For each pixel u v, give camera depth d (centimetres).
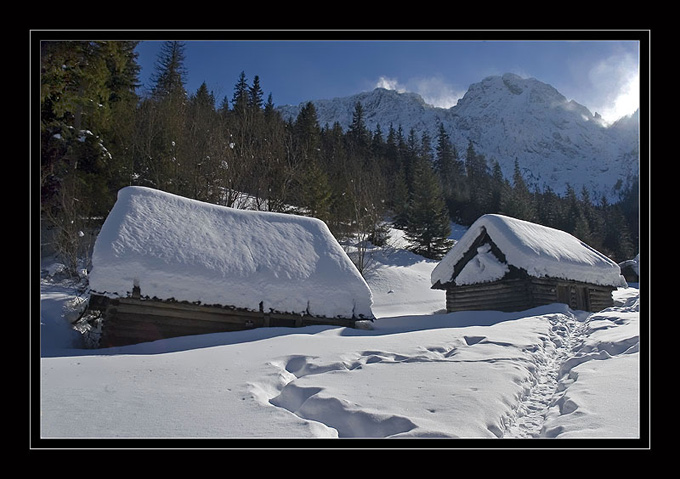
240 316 1223
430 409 499
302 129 5919
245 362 778
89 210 2489
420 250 4569
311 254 1430
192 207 1384
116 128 2850
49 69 1336
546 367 827
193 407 536
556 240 2092
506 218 1956
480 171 11669
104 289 1080
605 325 1219
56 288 1930
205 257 1230
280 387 662
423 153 8425
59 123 1967
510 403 556
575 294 2000
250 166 3425
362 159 6431
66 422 480
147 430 458
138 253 1145
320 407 530
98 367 737
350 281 1399
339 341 990
